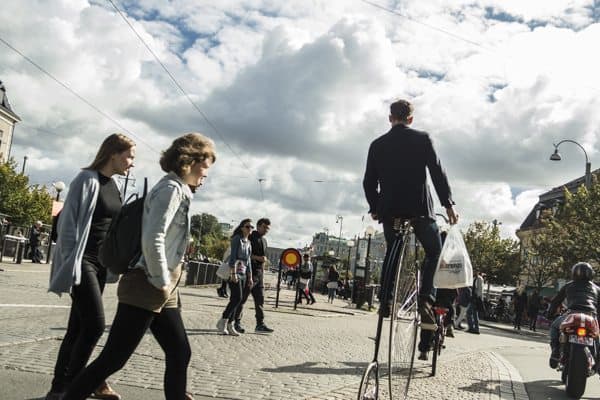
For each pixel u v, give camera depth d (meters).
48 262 29.77
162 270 3.47
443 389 6.76
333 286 32.12
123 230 3.54
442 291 7.59
